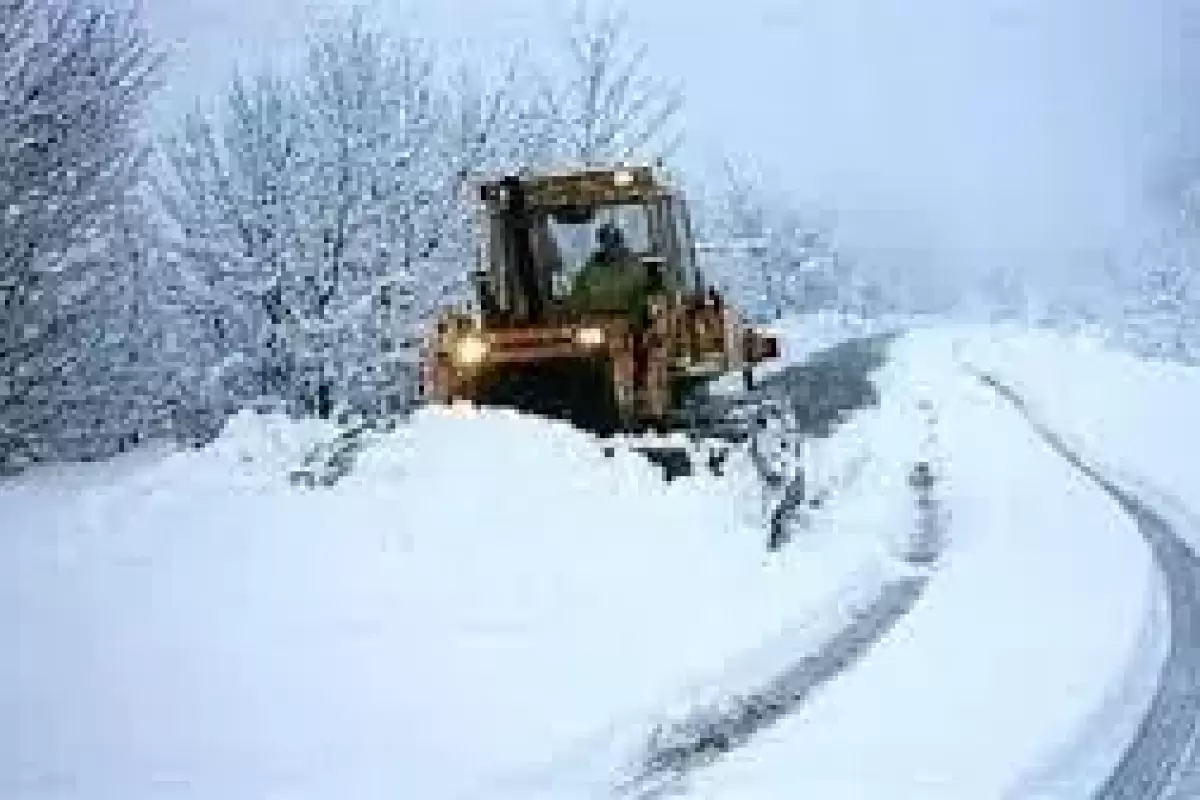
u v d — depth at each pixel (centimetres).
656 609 932
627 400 1334
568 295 1459
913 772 644
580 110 2392
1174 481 1545
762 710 743
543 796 628
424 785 638
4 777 661
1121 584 1025
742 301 4353
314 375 1972
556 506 1098
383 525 1055
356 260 1978
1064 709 734
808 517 1305
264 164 2002
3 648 848
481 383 1359
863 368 2716
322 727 714
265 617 893
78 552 1047
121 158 1686
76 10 1619
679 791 629
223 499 1147
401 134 2064
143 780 654
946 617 934
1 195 1518
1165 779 638
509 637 858
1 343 1532
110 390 1730
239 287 1967
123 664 816
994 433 1978
